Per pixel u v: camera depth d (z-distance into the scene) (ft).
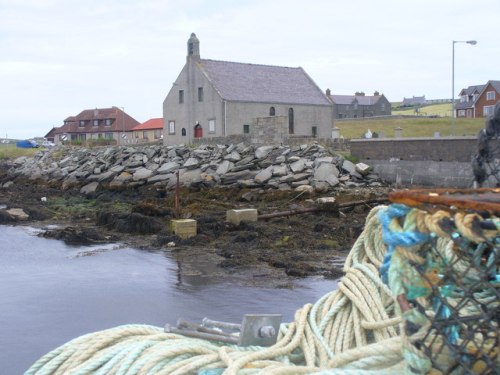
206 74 165.58
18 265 49.24
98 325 32.63
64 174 127.65
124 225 66.33
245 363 7.90
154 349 8.45
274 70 180.65
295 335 8.96
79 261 50.96
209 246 56.44
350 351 7.72
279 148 101.40
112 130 344.28
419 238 6.25
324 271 45.29
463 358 6.53
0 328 31.91
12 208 84.64
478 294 6.82
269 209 73.00
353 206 68.49
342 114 369.50
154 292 40.01
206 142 129.08
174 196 88.53
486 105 246.27
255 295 38.88
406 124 209.67
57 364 8.82
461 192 7.10
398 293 6.56
